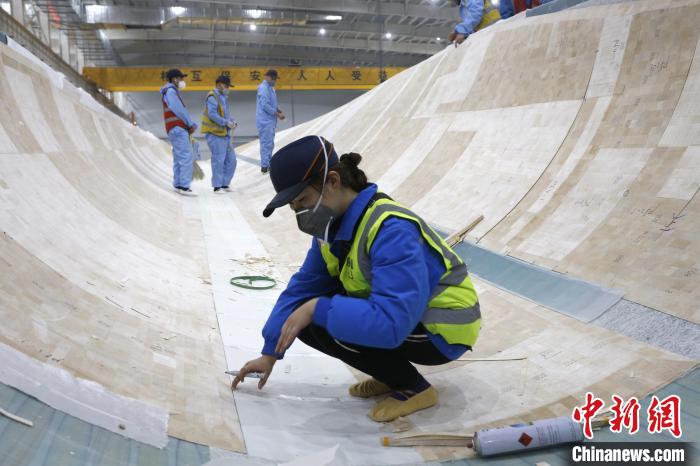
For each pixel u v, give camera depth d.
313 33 20.52
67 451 0.99
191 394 1.50
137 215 3.71
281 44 20.59
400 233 1.34
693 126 2.50
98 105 5.77
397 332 1.31
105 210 3.25
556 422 1.37
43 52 10.88
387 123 5.80
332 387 1.80
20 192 2.34
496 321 2.22
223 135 6.36
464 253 2.89
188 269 3.02
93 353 1.49
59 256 2.12
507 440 1.32
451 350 1.52
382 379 1.58
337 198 1.38
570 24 3.74
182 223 4.30
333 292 1.68
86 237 2.58
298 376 1.87
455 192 3.59
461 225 3.19
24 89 3.34
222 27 19.36
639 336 1.84
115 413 1.21
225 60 23.86
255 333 2.23
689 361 1.66
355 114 7.23
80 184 3.28
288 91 23.31
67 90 4.57
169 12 15.21
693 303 1.86
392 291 1.31
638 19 3.21
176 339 1.91
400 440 1.37
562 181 2.92
